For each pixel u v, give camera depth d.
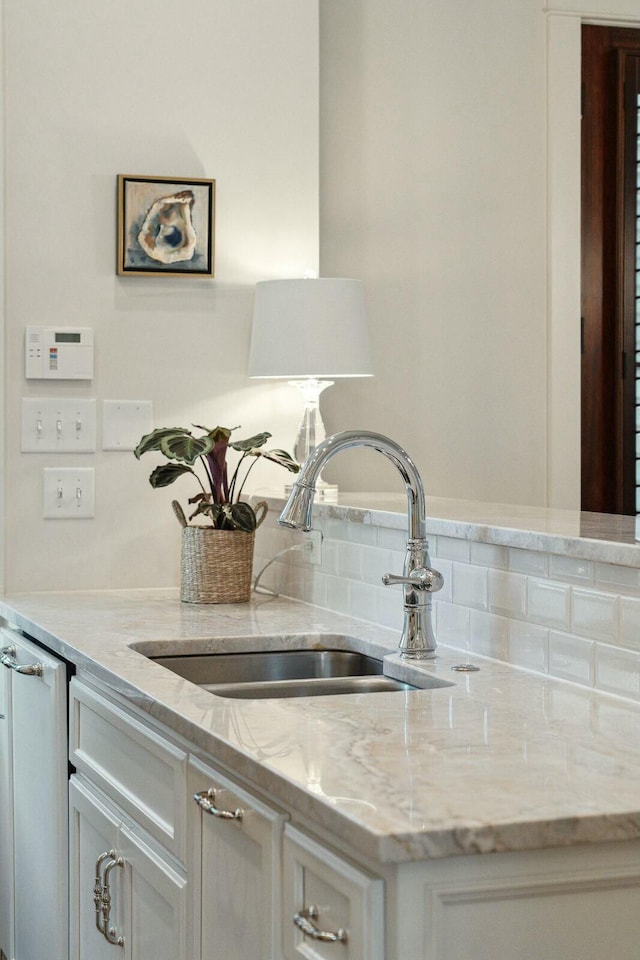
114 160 2.89
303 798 1.18
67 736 2.23
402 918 1.08
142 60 2.90
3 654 2.65
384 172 3.36
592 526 1.88
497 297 3.48
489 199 3.46
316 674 2.23
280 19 3.00
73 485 2.87
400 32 3.37
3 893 2.72
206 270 2.93
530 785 1.20
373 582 2.34
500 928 1.11
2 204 2.79
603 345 3.60
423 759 1.30
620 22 3.56
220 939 1.49
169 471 2.65
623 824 1.11
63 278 2.85
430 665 1.89
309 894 1.24
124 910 1.88
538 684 1.73
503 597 1.90
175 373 2.94
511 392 3.50
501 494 3.50
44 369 2.83
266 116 3.00
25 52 2.82
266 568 2.88
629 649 1.61
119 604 2.66
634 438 3.61
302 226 3.03
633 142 3.60
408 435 3.40
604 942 1.14
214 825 1.51
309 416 2.81
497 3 3.45
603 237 3.60
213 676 2.19
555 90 3.49
